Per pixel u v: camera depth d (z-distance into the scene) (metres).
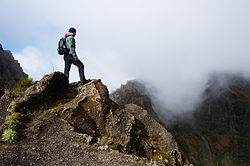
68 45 6.33
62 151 3.82
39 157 3.41
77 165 3.51
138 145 6.67
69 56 6.56
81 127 5.24
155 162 4.39
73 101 5.97
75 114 5.35
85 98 6.24
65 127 4.75
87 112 5.89
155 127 8.53
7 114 4.66
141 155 6.50
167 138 7.98
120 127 6.35
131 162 4.09
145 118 8.80
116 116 6.57
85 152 4.04
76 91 6.66
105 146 4.56
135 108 9.38
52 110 5.17
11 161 3.07
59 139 4.20
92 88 6.81
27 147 3.58
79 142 4.36
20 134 3.90
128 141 6.06
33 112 4.91
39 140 3.93
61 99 6.11
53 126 4.61
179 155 7.34
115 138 5.87
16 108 4.70
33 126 4.27
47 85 5.64
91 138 4.69
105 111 6.41
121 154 4.37
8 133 3.64
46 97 5.55
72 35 6.44
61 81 6.32
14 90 6.09
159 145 7.52
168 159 6.86
